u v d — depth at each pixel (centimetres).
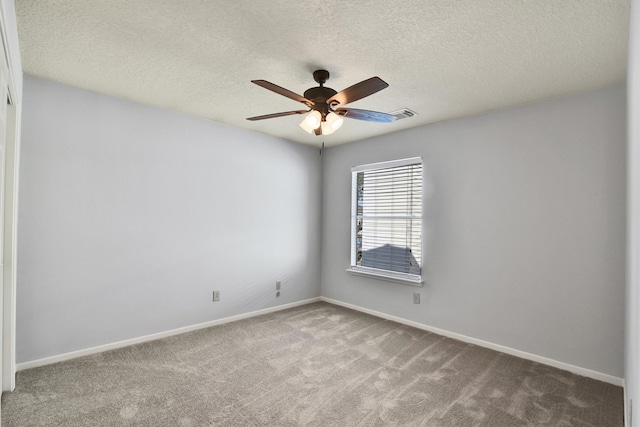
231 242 381
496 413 205
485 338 313
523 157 293
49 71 248
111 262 296
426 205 362
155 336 321
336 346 308
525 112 293
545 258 279
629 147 192
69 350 274
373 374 254
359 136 415
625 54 207
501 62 221
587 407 212
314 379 245
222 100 304
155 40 203
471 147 327
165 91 283
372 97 284
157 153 323
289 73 244
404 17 175
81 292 280
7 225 218
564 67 226
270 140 421
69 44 209
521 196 293
